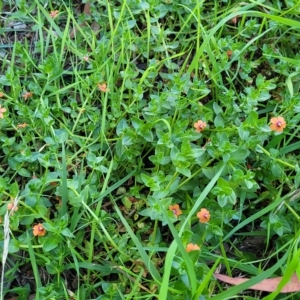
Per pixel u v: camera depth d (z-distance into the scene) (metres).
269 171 0.31
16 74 0.35
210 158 0.30
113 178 0.32
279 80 0.36
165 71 0.37
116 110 0.33
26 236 0.28
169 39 0.37
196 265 0.25
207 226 0.28
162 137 0.29
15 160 0.31
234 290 0.25
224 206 0.28
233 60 0.34
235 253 0.30
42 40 0.36
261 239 0.31
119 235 0.30
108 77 0.34
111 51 0.36
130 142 0.30
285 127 0.31
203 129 0.31
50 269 0.28
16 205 0.27
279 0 0.39
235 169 0.28
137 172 0.32
